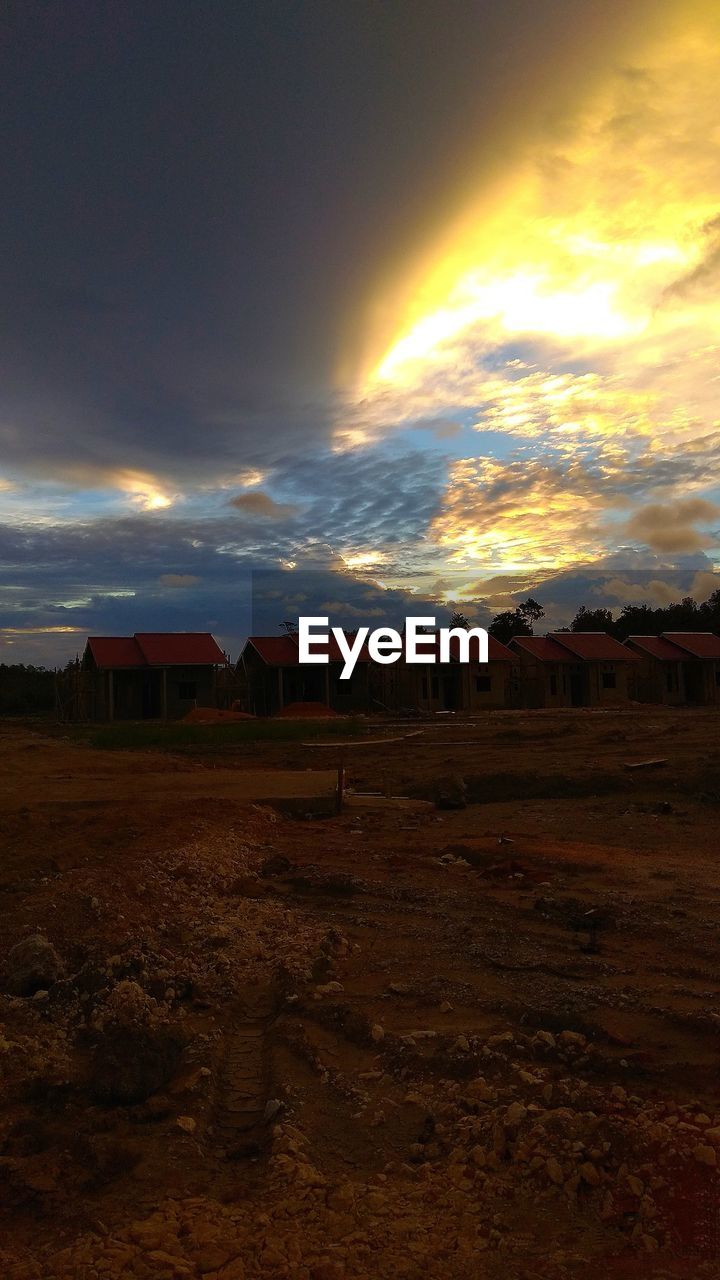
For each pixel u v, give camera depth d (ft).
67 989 20.06
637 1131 12.44
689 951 21.38
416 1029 17.46
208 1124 14.60
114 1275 10.13
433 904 26.91
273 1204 11.73
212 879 29.60
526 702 163.02
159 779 55.06
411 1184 12.15
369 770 63.77
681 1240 10.50
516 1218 11.25
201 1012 19.61
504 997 18.72
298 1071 16.28
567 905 25.58
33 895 25.40
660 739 73.72
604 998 18.26
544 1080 14.69
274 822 42.37
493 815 45.52
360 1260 10.32
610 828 40.27
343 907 27.14
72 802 43.86
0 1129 14.23
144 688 145.48
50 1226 11.64
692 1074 14.48
